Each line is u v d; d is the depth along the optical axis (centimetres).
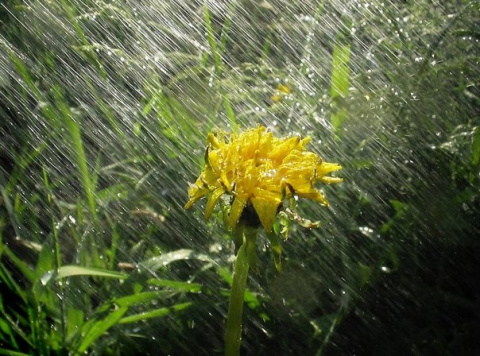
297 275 31
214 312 30
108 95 35
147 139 34
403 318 31
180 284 29
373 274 31
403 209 32
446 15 37
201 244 32
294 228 32
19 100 35
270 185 25
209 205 26
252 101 36
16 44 36
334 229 32
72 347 28
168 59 37
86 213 32
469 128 33
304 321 30
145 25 38
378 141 34
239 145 26
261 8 39
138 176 33
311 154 26
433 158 33
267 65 37
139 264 29
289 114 35
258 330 30
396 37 37
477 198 32
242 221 26
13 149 34
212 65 37
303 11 39
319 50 38
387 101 35
